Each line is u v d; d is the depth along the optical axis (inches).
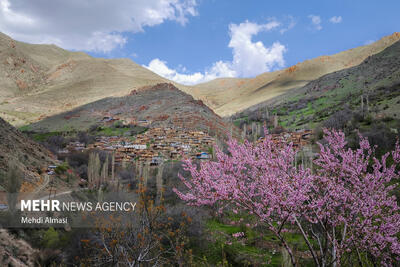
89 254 427.8
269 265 509.7
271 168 264.4
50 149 2864.2
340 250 253.3
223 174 271.3
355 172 269.9
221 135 3762.3
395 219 252.4
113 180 1807.3
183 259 391.2
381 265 265.0
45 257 564.4
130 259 313.3
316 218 267.9
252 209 259.3
